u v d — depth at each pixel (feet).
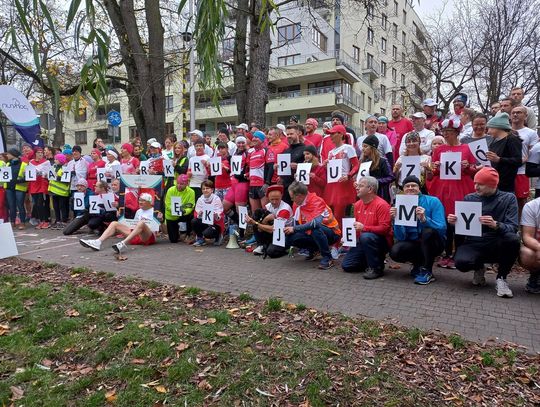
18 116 34.78
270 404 8.54
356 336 11.23
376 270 16.83
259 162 23.34
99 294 15.02
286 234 19.61
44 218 34.58
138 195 27.27
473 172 17.40
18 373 10.03
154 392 9.05
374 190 17.13
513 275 17.17
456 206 15.02
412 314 12.75
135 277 17.46
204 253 22.20
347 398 8.60
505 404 8.37
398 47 129.49
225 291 15.31
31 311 13.57
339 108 104.47
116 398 8.86
